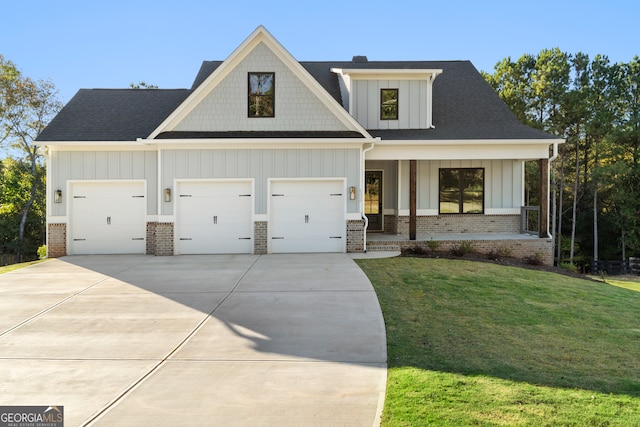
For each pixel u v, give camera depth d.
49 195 14.76
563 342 6.82
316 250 14.56
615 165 28.97
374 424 4.20
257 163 14.34
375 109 16.78
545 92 31.58
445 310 8.28
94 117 16.08
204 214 14.45
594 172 29.61
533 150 15.48
